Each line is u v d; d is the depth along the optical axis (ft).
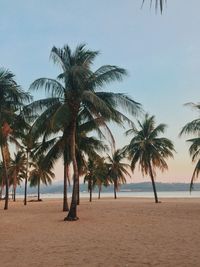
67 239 55.98
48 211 116.57
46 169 98.48
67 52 88.58
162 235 57.21
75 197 85.25
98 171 227.40
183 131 112.16
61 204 164.04
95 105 82.12
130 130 178.60
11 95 116.88
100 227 70.28
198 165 118.93
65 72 84.23
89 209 118.52
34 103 87.30
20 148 132.98
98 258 40.55
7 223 81.82
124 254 42.34
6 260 41.06
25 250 47.32
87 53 89.66
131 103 85.25
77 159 108.47
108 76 84.84
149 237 55.52
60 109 81.30
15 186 249.14
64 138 92.53
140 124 178.60
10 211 120.57
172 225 70.59
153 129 178.60
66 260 40.09
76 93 85.56
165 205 135.74
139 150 178.19
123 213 99.81
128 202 172.24
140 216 90.58
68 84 84.89
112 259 39.73
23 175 257.34
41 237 59.06
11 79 117.29
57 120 80.53
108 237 56.85
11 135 126.21
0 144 120.16
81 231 65.10
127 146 180.24
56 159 97.50
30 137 92.17
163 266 35.55
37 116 95.04
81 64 87.97
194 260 37.70
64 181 115.44
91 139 103.81
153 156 175.52
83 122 93.40
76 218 84.23
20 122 116.16
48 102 87.15
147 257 40.16
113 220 82.38
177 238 53.47
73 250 46.16
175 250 43.78
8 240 56.90
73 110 86.38
